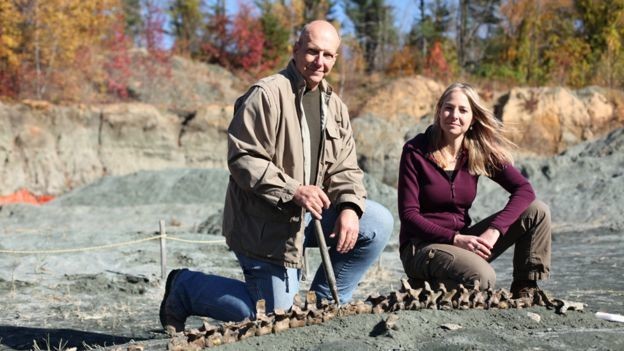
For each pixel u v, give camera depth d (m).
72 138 28.97
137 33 49.56
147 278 8.78
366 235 4.39
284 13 46.59
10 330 6.04
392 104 33.22
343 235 4.11
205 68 40.44
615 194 17.41
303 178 4.17
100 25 37.47
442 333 3.59
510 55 42.03
